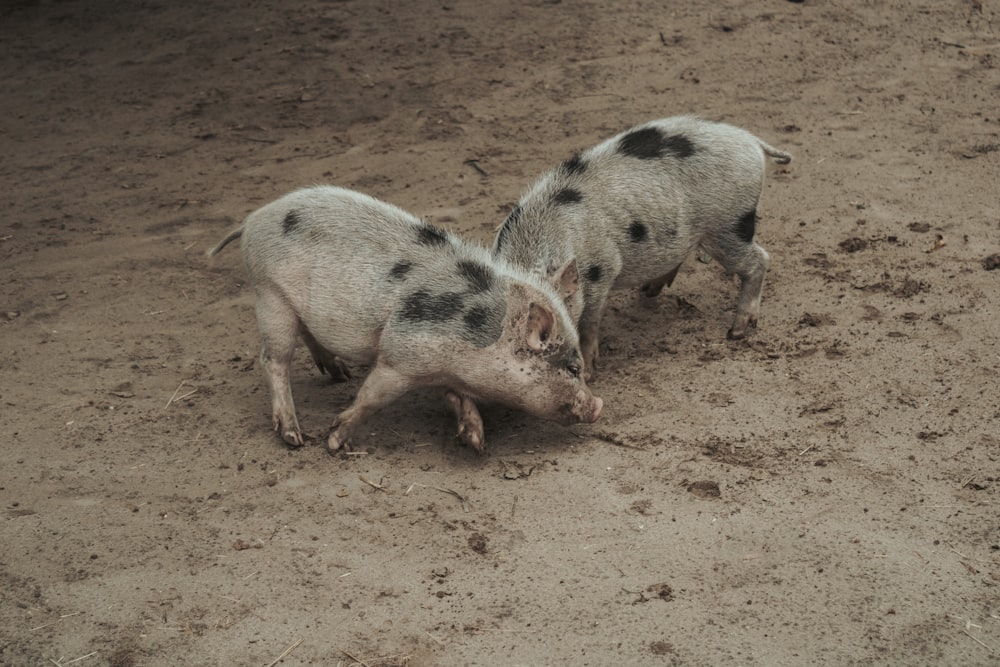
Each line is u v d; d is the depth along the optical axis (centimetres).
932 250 459
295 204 406
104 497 390
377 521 385
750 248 429
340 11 657
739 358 426
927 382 413
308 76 572
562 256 408
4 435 406
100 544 380
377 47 602
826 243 466
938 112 531
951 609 365
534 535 381
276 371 408
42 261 472
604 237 415
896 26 605
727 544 377
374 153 521
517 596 370
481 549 378
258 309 408
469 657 360
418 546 379
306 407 418
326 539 381
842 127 525
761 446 399
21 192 506
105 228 487
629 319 443
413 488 392
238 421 411
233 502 389
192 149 528
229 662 360
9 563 376
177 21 649
